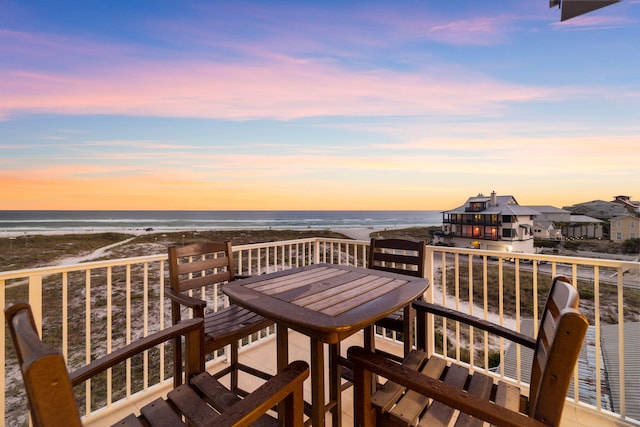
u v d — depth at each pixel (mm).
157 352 5551
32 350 556
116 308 7914
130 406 2236
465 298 10797
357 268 2234
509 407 1228
